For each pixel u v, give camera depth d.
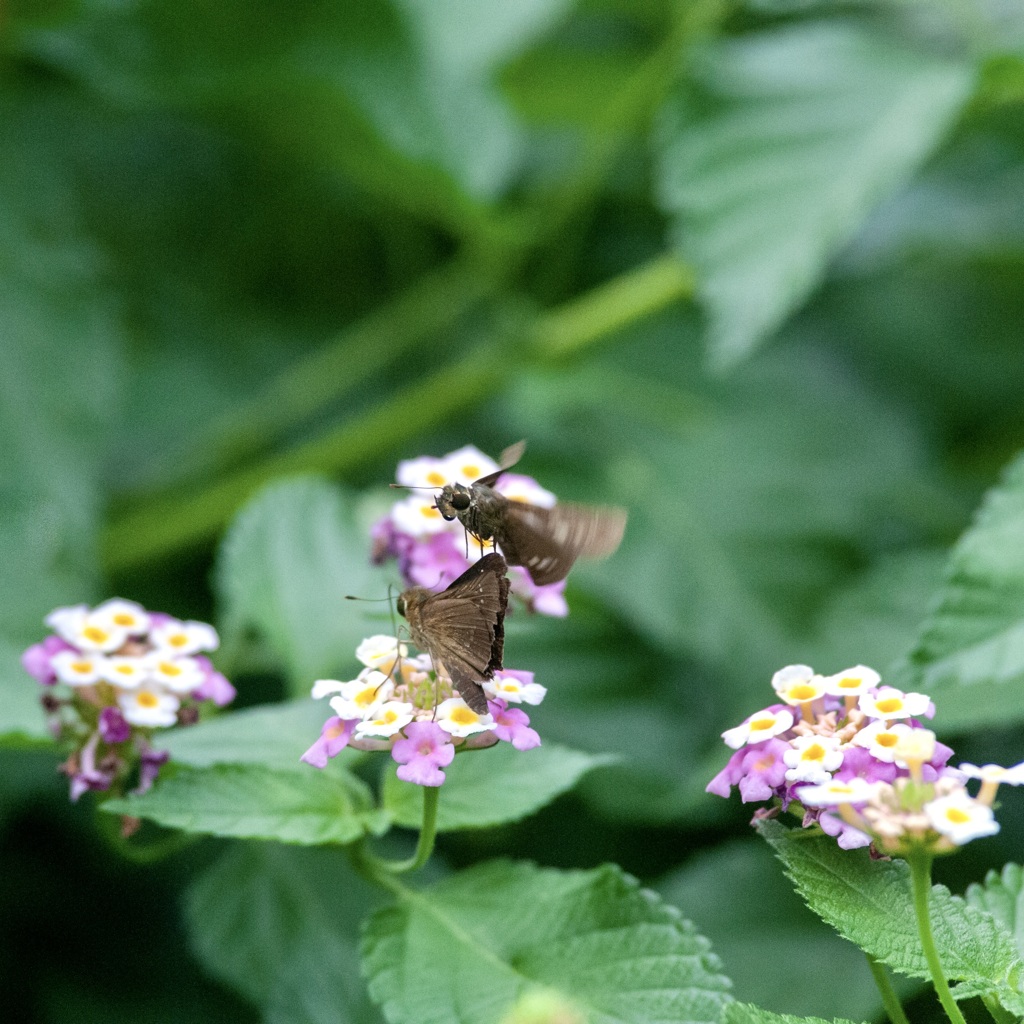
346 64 0.88
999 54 0.77
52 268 0.85
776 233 0.78
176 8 0.85
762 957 0.71
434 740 0.60
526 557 0.61
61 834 0.78
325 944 0.68
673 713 0.81
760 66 0.80
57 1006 0.76
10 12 0.86
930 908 0.60
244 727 0.65
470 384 0.91
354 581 0.70
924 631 0.67
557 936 0.62
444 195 0.91
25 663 0.63
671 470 0.90
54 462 0.80
